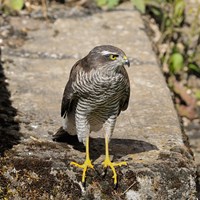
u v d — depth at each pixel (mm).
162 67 16172
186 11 17672
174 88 16266
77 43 15359
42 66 14094
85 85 9438
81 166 9883
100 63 9281
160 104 12492
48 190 9781
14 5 16734
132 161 10211
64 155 10289
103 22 16562
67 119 10250
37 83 13250
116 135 11195
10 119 11555
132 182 9852
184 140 11258
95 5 17422
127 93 9828
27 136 10953
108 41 15562
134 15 17047
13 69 13805
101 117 9875
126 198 9852
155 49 16109
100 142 10883
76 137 10867
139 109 12234
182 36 17297
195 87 16797
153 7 17859
